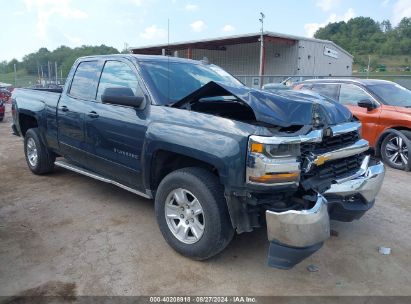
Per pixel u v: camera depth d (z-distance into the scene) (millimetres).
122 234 4004
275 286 3148
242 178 2975
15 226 4184
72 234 4000
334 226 4328
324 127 3307
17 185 5582
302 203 3041
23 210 4637
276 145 2889
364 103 7363
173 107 3676
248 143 2947
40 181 5766
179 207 3510
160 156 3697
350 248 3814
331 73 28406
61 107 5008
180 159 3672
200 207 3332
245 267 3408
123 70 4305
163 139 3475
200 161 3428
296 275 3312
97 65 4691
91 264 3418
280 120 3080
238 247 3746
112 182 4426
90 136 4488
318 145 3305
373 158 4000
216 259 3525
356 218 3627
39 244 3773
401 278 3295
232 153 2990
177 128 3418
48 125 5336
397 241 3980
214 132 3162
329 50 27438
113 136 4125
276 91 3863
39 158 5777
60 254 3586
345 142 3619
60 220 4348
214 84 3387
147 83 3959
